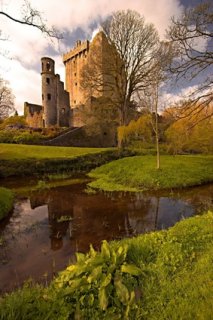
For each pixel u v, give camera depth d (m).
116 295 3.87
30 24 8.48
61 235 9.26
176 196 15.59
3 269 6.57
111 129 43.81
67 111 69.69
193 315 3.30
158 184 18.19
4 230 9.95
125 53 32.84
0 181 21.48
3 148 31.97
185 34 8.52
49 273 6.27
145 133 34.06
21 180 21.97
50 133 46.81
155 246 5.49
